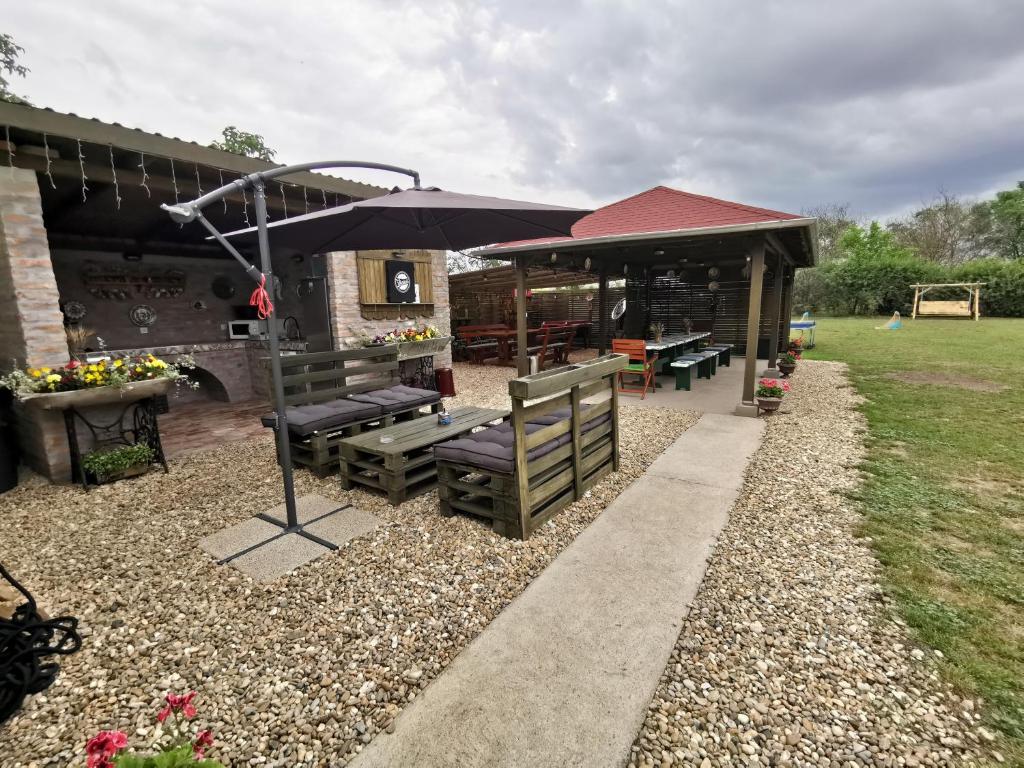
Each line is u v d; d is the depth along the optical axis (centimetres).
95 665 206
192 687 193
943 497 350
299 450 452
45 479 431
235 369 774
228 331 802
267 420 357
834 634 213
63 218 592
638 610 231
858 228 2888
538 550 291
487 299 1530
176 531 328
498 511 306
